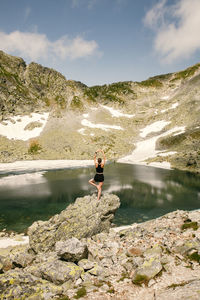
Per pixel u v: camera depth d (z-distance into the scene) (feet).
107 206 48.70
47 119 526.57
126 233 39.93
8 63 644.27
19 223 91.30
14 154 352.08
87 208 46.32
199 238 29.32
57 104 613.52
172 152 333.62
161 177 201.16
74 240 30.07
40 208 111.96
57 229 43.96
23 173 236.63
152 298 18.30
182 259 24.85
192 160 253.03
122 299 19.24
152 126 526.16
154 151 379.55
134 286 21.13
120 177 201.87
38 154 370.94
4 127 441.68
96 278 24.18
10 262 32.19
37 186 166.09
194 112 490.90
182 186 160.04
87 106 653.71
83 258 29.50
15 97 539.29
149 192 142.10
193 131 381.81
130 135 492.54
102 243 37.24
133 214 99.96
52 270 24.99
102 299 19.58
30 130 459.32
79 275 24.82
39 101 597.93
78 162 334.85
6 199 128.88
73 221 44.14
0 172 242.99
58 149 398.01
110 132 497.87
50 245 42.75
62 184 173.58
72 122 539.70
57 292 21.49
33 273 25.89
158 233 35.58
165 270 22.95
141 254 28.55
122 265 26.50
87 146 419.13
